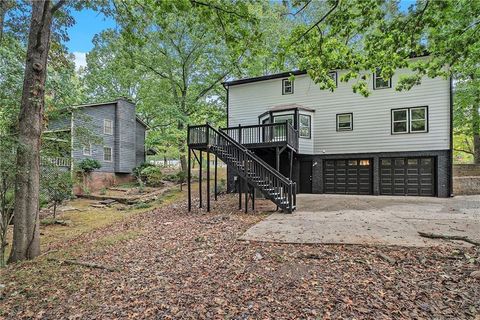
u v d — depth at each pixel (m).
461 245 5.04
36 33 6.29
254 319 3.14
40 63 6.41
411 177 13.72
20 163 6.29
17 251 6.27
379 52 6.57
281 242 5.78
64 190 11.58
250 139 13.73
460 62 7.82
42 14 6.25
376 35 6.37
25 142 6.29
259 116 16.19
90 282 4.52
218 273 4.47
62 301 3.96
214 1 5.93
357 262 4.52
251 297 3.63
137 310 3.54
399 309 3.14
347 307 3.23
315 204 10.98
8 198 6.80
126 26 7.07
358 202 11.31
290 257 4.93
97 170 19.28
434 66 7.13
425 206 9.91
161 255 5.61
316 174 15.51
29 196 6.42
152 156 28.50
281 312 3.24
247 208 10.15
